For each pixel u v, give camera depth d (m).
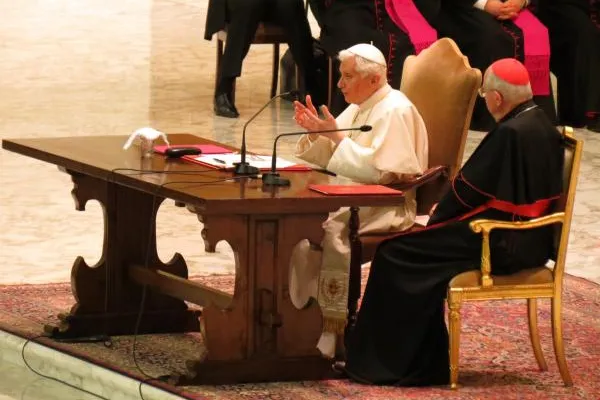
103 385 18.17
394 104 19.92
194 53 48.16
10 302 21.33
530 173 17.69
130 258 20.00
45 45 48.12
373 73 19.94
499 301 22.12
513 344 19.97
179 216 27.48
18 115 36.19
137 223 19.95
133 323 20.03
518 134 17.64
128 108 37.81
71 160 18.64
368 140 20.06
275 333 17.70
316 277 19.12
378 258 18.33
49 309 21.05
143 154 19.25
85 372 18.45
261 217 17.25
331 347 19.14
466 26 35.84
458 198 17.91
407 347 17.98
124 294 20.00
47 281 22.67
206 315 17.28
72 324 19.59
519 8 35.94
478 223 17.34
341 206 17.00
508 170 17.62
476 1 36.12
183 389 17.30
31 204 27.77
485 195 17.78
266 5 36.41
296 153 20.89
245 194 16.73
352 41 34.50
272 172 17.73
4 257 24.02
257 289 17.50
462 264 17.77
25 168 30.91
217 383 17.50
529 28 35.75
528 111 18.02
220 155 19.41
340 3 35.31
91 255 24.42
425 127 20.66
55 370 18.95
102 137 20.67
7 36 49.66
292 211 16.78
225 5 36.34
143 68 44.66
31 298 21.58
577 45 37.25
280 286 17.56
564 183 17.97
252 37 36.56
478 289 17.66
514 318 21.27
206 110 37.91
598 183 30.88
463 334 20.36
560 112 38.09
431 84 20.84
